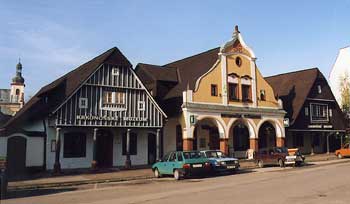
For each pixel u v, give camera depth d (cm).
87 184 2177
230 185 1789
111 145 3116
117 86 2977
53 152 2853
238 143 3809
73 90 2762
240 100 3606
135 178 2411
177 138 3450
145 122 3081
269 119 3797
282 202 1212
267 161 3002
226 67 3550
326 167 2738
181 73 3859
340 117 4706
